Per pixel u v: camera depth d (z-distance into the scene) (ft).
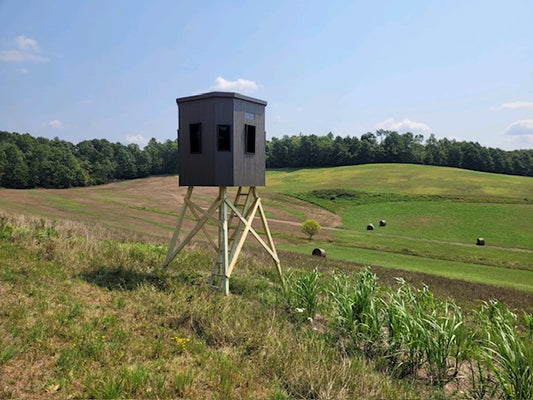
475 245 111.45
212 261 43.11
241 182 32.19
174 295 25.44
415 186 212.84
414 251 93.97
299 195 201.26
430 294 25.91
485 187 204.54
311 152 401.08
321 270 53.67
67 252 31.65
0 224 37.09
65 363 14.39
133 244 46.55
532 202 165.48
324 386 14.87
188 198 33.68
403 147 404.16
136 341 17.49
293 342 19.58
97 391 12.74
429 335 18.62
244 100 32.30
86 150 419.74
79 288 24.26
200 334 20.01
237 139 31.68
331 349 19.67
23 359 14.34
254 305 26.71
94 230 56.44
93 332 17.51
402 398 14.88
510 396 14.67
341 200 189.37
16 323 16.84
